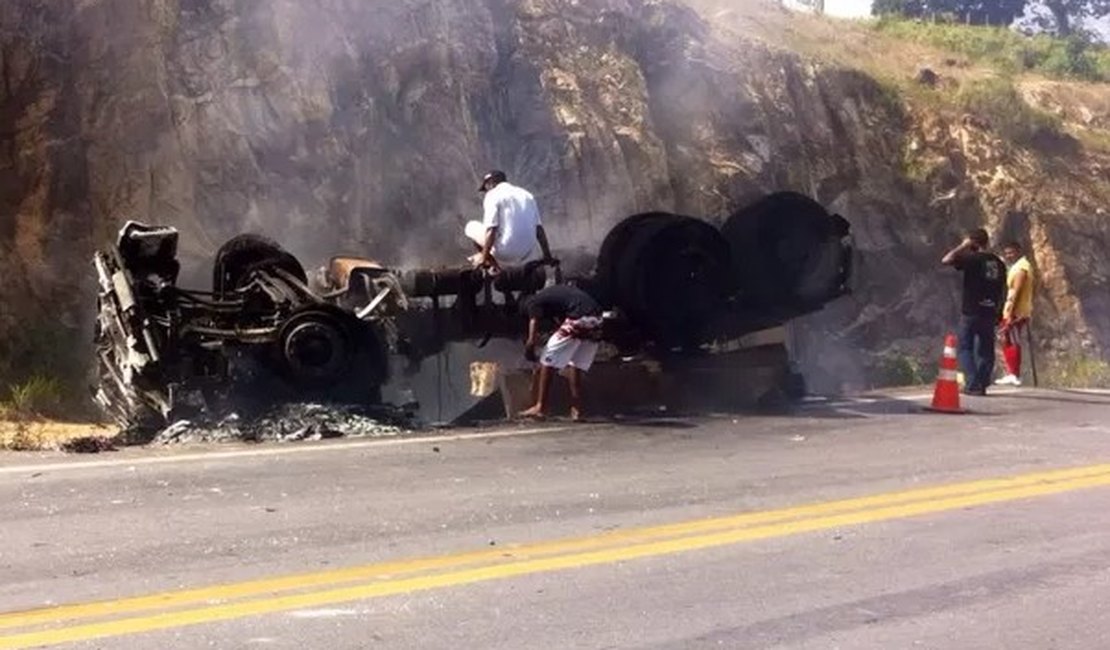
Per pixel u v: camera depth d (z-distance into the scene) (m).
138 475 9.70
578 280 14.87
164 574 6.98
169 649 5.76
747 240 15.47
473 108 20.50
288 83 17.91
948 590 7.22
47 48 15.98
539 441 11.87
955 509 9.34
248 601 6.52
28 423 13.13
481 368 15.99
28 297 15.05
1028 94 33.31
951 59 33.88
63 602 6.43
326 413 12.14
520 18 22.08
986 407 15.40
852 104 27.77
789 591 7.10
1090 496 9.93
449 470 10.26
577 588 7.01
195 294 12.63
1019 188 28.95
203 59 17.27
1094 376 22.05
